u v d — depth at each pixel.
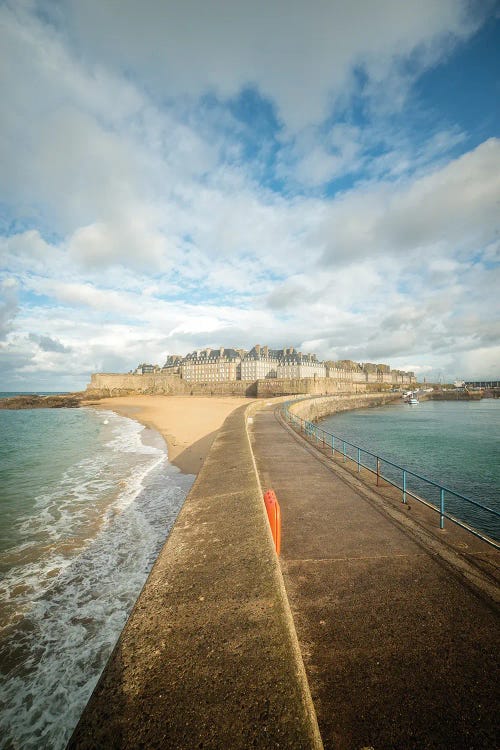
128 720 1.78
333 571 4.59
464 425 39.44
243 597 2.88
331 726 2.52
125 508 9.88
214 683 2.02
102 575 6.49
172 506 9.95
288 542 5.45
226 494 5.79
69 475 13.65
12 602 5.74
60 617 5.37
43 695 4.06
